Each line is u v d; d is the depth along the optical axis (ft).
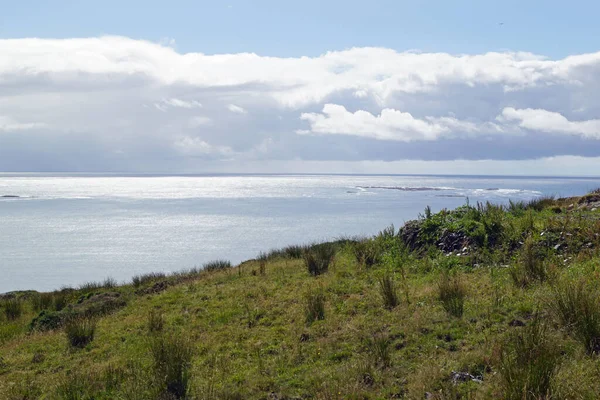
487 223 45.01
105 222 217.77
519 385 17.83
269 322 33.91
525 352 19.81
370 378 22.63
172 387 24.32
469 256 41.24
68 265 116.16
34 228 195.42
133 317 40.37
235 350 29.19
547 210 51.85
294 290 41.27
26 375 29.91
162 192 525.34
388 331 28.12
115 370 27.94
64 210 286.87
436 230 48.14
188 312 39.37
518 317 26.30
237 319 35.40
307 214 246.27
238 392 23.13
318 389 21.90
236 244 145.48
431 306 30.76
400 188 606.96
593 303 23.34
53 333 39.75
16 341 38.96
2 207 311.68
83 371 28.78
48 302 58.75
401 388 21.24
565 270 32.86
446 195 405.59
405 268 43.09
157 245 146.10
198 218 233.96
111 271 107.86
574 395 17.54
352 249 56.03
